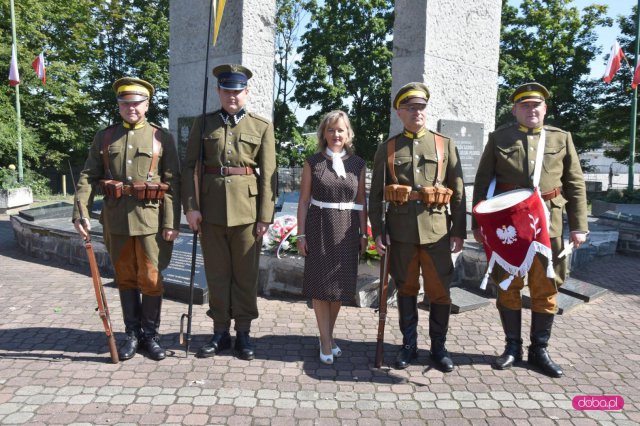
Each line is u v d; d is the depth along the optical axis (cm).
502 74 2283
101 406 274
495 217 304
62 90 2064
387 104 2352
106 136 332
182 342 336
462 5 523
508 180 326
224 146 330
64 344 359
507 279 320
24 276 557
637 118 2203
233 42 536
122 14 2359
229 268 345
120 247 330
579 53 2414
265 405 280
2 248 729
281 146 2573
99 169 334
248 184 333
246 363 334
